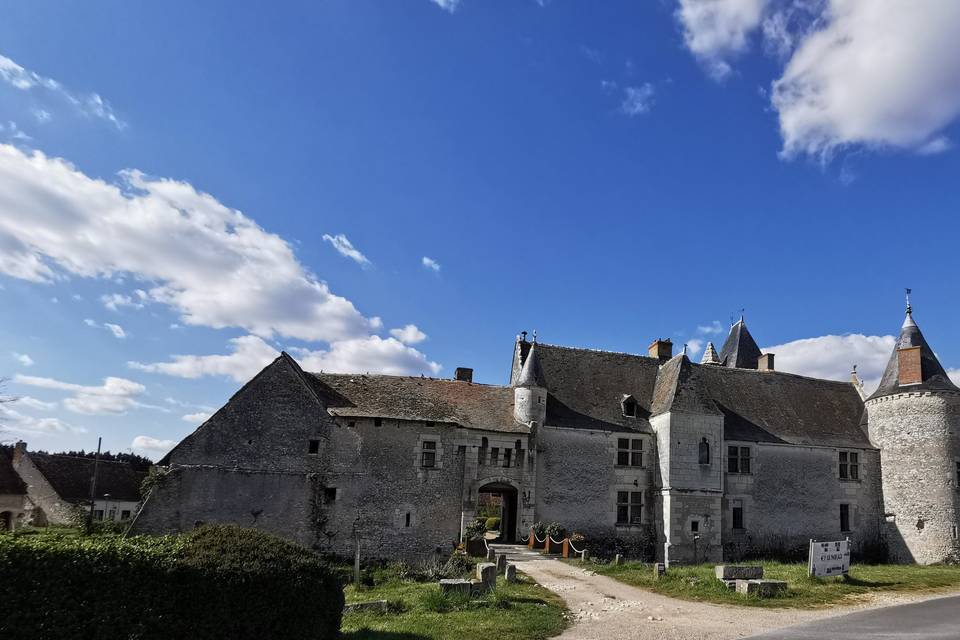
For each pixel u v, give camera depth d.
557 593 13.91
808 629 10.48
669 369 25.88
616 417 24.70
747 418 26.22
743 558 23.72
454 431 20.09
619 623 10.96
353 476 18.75
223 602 8.04
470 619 10.66
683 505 22.83
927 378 25.80
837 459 26.22
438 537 19.12
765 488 24.81
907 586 15.51
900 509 25.36
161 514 17.16
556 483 22.95
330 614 9.12
